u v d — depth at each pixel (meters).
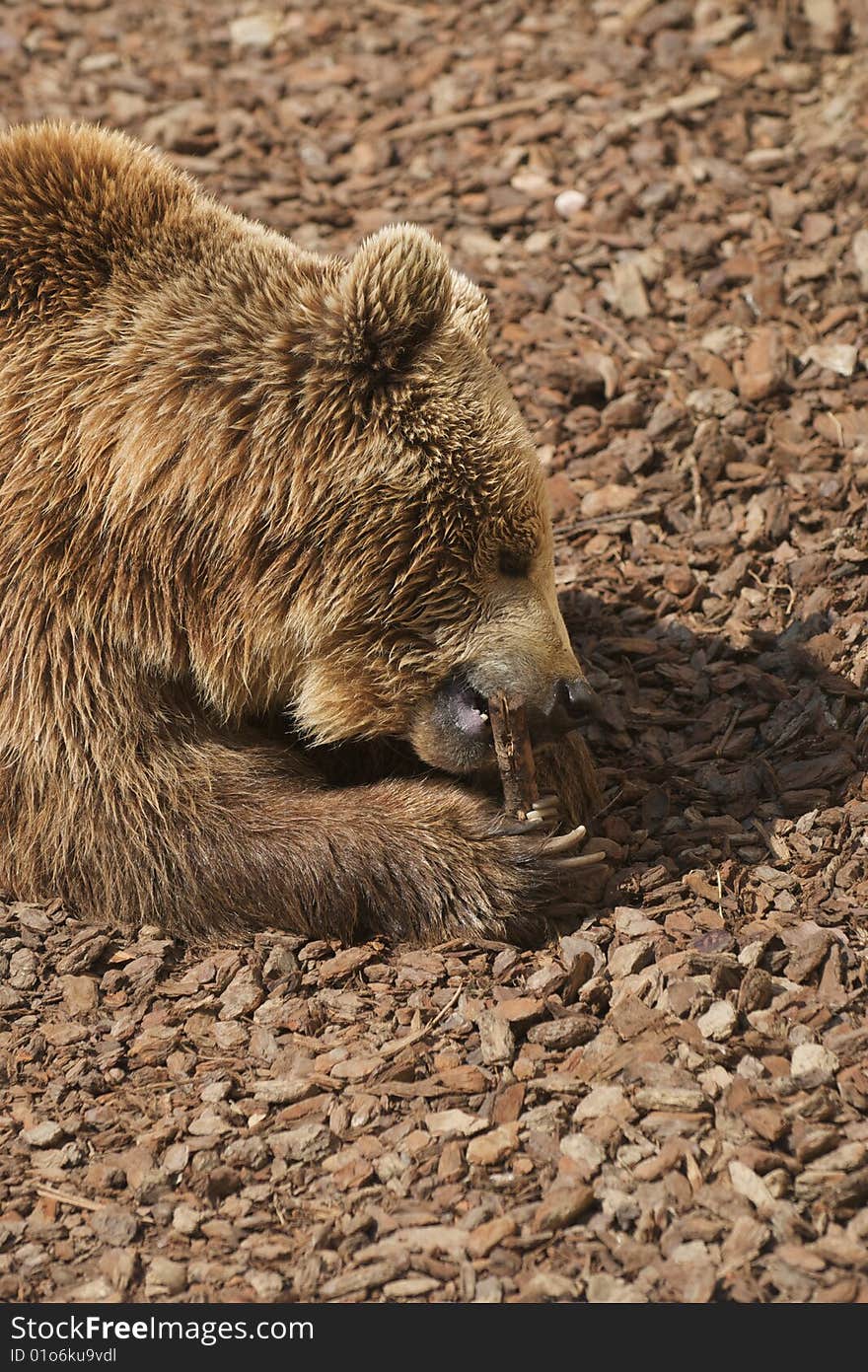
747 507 13.09
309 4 20.31
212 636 9.79
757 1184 7.78
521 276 15.81
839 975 8.91
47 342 9.84
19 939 9.84
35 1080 8.98
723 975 8.91
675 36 18.53
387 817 9.91
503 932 9.73
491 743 9.95
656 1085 8.36
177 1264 7.84
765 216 15.95
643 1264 7.53
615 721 11.46
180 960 9.81
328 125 18.39
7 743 9.85
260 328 9.66
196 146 18.09
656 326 14.95
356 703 10.02
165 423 9.55
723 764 10.98
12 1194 8.30
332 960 9.64
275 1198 8.16
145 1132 8.57
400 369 9.52
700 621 12.26
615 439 13.92
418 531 9.51
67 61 19.58
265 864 9.83
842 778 10.60
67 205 10.03
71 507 9.67
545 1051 8.73
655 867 10.03
